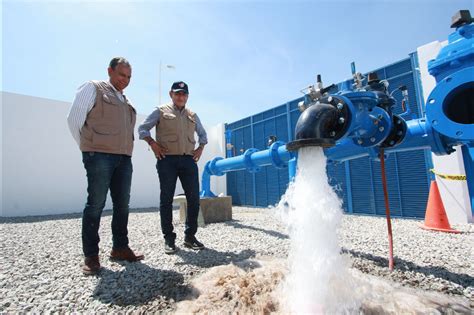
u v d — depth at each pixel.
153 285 1.71
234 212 6.11
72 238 3.32
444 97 1.20
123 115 2.16
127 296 1.56
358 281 1.62
